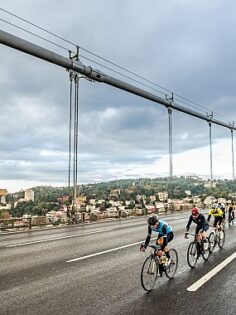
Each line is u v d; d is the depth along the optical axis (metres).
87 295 6.91
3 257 11.03
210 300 6.61
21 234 17.86
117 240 15.37
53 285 7.66
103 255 11.47
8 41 17.44
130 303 6.43
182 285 7.68
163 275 8.53
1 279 8.16
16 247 13.21
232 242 14.54
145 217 31.92
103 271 9.07
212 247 12.02
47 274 8.70
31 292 7.10
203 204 47.34
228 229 20.00
